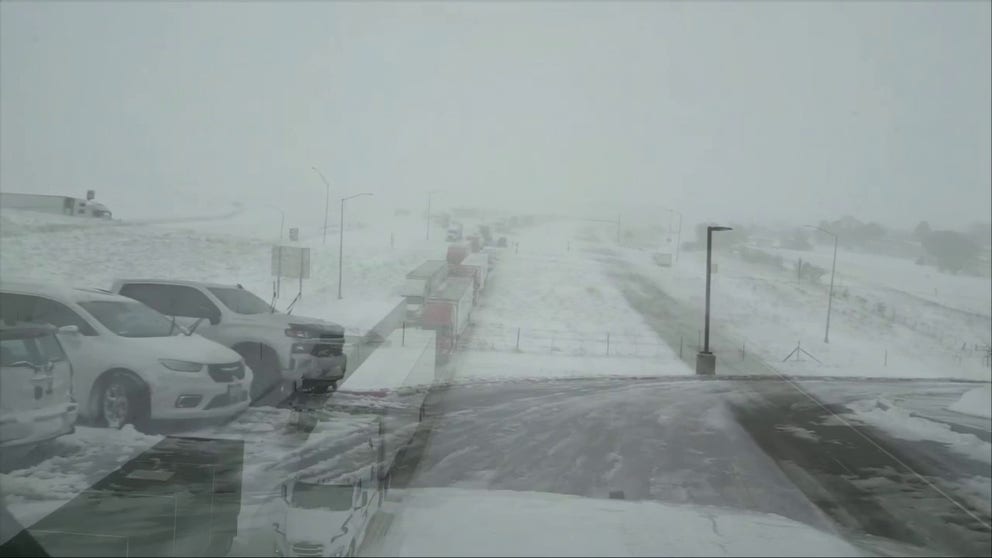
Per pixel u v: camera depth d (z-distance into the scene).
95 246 24.70
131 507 4.88
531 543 4.13
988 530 5.77
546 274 27.16
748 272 29.33
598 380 14.06
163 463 6.01
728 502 6.20
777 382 14.57
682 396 12.34
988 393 13.01
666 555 3.95
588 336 18.81
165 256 24.34
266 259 25.30
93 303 8.25
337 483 5.72
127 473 5.71
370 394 10.69
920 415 10.91
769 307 23.36
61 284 8.69
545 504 5.37
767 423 10.19
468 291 19.75
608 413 10.45
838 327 21.12
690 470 7.36
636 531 4.48
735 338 19.39
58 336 7.57
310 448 6.95
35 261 21.09
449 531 4.36
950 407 11.73
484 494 5.69
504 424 9.27
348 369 12.68
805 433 9.58
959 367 16.92
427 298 17.58
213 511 4.83
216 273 22.56
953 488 7.11
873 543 5.18
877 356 17.69
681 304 23.52
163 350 7.66
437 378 12.87
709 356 15.68
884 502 6.48
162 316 8.80
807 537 4.69
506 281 26.05
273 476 5.82
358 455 6.78
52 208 32.69
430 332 16.97
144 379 7.32
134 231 29.09
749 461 7.88
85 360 7.44
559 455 7.72
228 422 7.87
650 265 30.36
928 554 5.00
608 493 6.24
